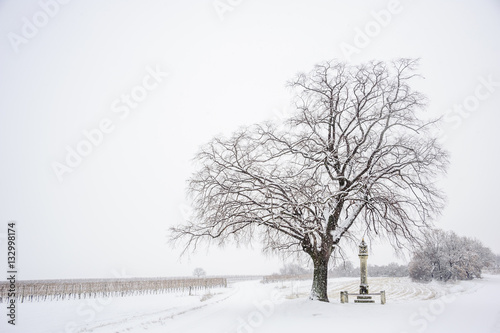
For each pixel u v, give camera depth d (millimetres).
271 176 19578
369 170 19688
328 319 15273
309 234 19141
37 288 41125
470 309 17828
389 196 19078
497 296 26922
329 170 20875
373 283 59000
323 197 18375
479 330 12359
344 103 21250
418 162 18844
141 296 42625
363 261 21797
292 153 20672
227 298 33156
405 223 19594
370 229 21438
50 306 31828
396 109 19453
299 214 19453
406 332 12281
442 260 57719
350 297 31594
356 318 15328
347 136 20656
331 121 21016
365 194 19250
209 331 13672
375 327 13250
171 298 37875
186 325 15359
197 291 51500
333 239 20375
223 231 19938
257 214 19453
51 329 18344
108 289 47469
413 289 42719
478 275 64000
